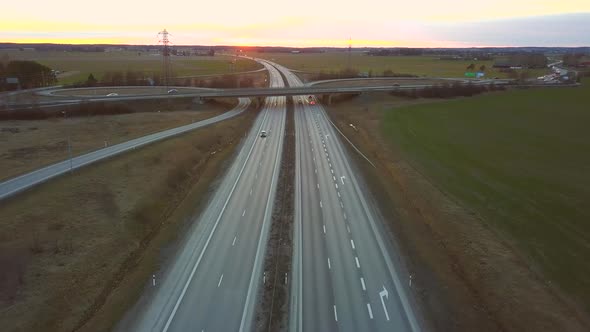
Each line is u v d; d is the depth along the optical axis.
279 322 29.30
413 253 38.38
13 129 79.50
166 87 137.25
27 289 31.56
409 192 53.88
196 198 50.94
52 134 77.06
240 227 43.41
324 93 127.75
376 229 43.09
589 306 31.22
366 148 74.62
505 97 135.38
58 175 52.38
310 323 29.16
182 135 79.69
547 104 121.12
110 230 41.47
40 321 28.64
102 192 49.31
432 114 108.38
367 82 169.00
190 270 35.47
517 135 84.44
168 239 40.66
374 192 53.09
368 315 29.97
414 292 32.62
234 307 30.81
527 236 42.09
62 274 33.81
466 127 92.50
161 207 48.94
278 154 70.50
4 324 27.91
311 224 44.12
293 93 124.25
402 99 132.75
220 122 95.62
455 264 36.91
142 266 35.97
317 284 33.66
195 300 31.53
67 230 40.38
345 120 100.81
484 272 35.47
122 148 67.62
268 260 37.22
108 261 36.66
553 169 62.97
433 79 178.62
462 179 58.75
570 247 39.91
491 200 51.28
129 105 107.44
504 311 30.42
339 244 39.97
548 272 35.69
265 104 126.25
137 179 54.78
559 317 29.86
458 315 29.92
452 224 44.53
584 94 138.38
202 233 42.03
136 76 160.38
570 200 51.09
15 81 129.88
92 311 30.41
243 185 55.62
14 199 44.69
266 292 32.66
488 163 66.00
